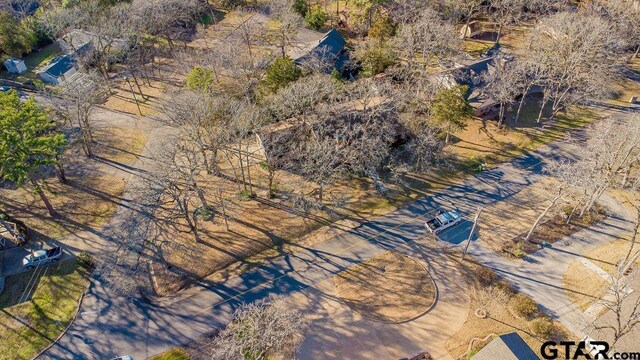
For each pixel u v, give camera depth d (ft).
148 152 234.58
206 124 197.98
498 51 298.97
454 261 178.60
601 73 246.06
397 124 227.61
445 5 328.70
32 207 205.57
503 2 313.94
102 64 284.00
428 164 220.43
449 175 218.18
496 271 174.09
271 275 175.11
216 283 172.76
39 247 186.50
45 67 295.07
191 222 186.19
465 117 214.69
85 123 231.09
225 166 225.76
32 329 157.89
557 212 194.49
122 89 287.07
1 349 152.35
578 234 186.80
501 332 153.38
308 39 314.35
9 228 190.08
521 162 223.10
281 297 165.58
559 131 241.96
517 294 164.96
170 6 305.32
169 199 205.26
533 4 330.75
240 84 248.93
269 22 345.31
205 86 227.20
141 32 297.12
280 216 199.52
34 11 357.61
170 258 181.68
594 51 244.22
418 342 151.84
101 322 159.94
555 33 272.31
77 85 236.02
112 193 212.23
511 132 242.17
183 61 293.64
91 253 183.42
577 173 174.19
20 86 284.20
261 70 266.57
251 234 191.62
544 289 166.71
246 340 136.77
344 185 215.10
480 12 344.69
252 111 196.75
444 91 208.13
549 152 228.02
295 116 206.08
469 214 197.26
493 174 217.36
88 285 172.35
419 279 172.14
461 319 158.20
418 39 258.98
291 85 202.90
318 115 203.92
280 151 199.21
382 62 250.16
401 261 179.32
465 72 259.60
